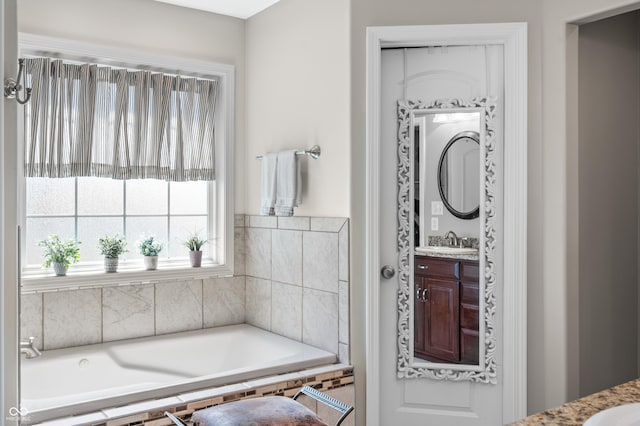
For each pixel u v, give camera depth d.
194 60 3.52
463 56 2.78
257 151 3.64
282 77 3.40
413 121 2.82
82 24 3.12
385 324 2.86
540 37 2.66
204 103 3.61
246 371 2.63
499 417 2.75
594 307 2.77
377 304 2.80
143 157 3.35
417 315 2.85
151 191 3.53
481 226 2.75
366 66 2.78
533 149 2.67
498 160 2.74
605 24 2.82
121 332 3.29
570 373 2.60
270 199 3.31
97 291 3.21
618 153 2.88
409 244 2.83
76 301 3.14
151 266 3.39
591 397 1.14
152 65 3.37
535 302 2.68
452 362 2.81
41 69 3.02
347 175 2.90
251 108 3.71
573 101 2.61
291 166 3.18
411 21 2.76
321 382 2.72
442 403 2.82
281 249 3.41
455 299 2.80
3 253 1.31
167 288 3.45
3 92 1.29
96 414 2.18
